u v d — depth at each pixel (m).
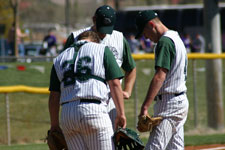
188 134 28.20
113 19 14.50
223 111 30.08
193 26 75.00
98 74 12.28
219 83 29.66
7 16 73.50
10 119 26.94
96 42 13.26
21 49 64.06
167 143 14.27
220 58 29.38
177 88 14.08
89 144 12.34
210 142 24.22
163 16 75.81
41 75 34.22
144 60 29.14
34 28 110.81
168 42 13.76
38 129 27.27
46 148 23.08
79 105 12.12
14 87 26.11
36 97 28.31
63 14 141.88
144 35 14.56
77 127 12.23
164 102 14.16
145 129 14.04
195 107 29.12
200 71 32.53
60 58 12.82
